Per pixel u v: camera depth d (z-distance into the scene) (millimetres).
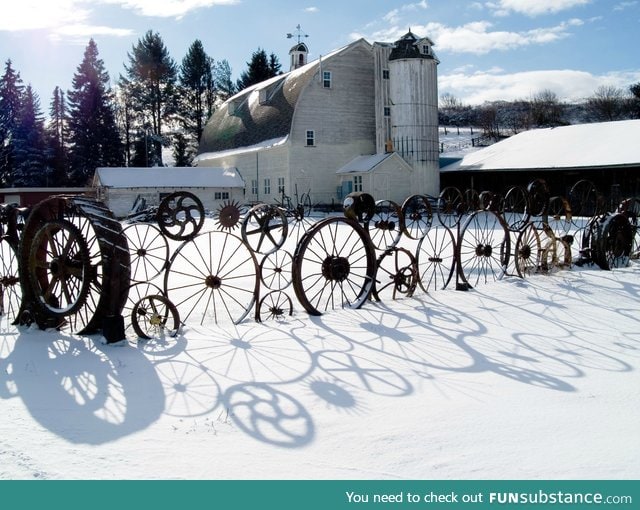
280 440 4887
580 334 8336
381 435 4980
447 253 18438
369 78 44438
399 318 9188
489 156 42406
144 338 8016
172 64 79250
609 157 33344
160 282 13766
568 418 5359
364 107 44344
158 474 4332
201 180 47031
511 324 8867
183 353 7355
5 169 73688
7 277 9984
